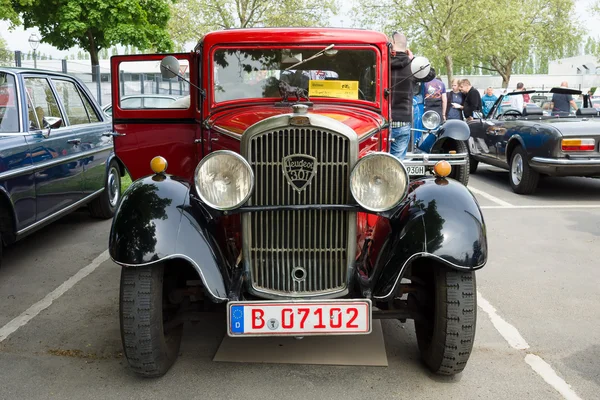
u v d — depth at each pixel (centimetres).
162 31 1997
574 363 341
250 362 343
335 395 307
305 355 351
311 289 316
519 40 3594
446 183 332
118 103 448
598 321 403
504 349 360
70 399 305
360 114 386
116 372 334
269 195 306
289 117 297
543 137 798
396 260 301
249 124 353
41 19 1927
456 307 300
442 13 3148
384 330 390
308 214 308
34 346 369
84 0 1848
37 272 520
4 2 1745
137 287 300
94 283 490
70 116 624
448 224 302
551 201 812
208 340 375
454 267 293
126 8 1903
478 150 1031
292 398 304
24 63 1529
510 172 897
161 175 339
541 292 461
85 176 630
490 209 761
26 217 500
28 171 499
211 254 301
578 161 774
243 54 404
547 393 308
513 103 981
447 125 736
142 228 298
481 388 314
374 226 363
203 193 296
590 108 910
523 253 565
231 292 300
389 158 296
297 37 402
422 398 304
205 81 404
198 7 2727
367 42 402
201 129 405
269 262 314
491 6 3206
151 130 447
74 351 361
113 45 1934
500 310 423
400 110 556
